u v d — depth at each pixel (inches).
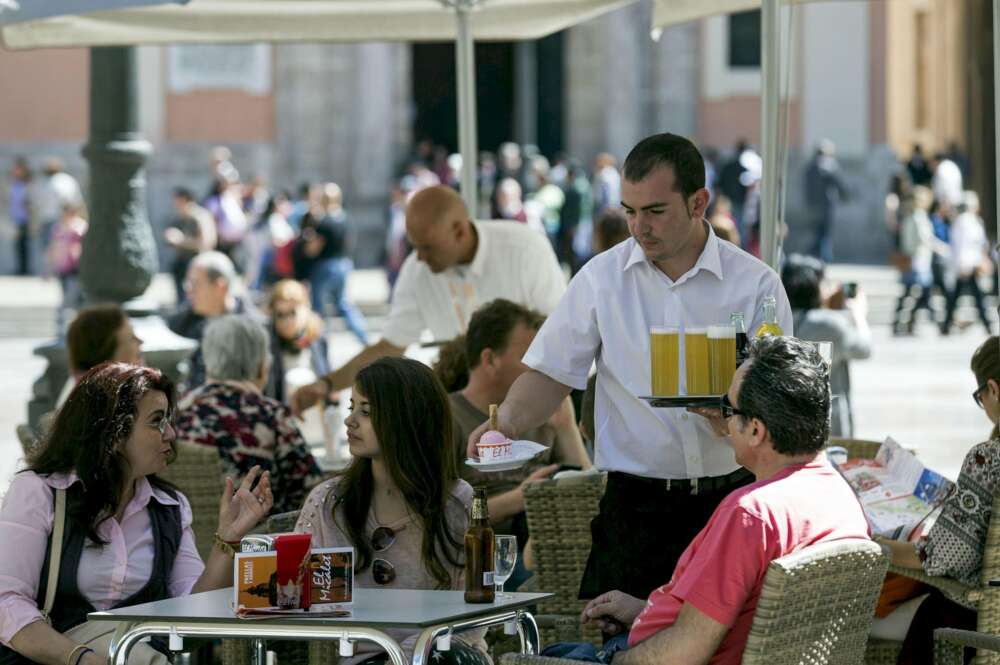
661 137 247.1
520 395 263.9
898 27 1705.2
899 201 1358.3
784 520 206.8
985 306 1262.3
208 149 1704.0
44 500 257.8
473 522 233.8
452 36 466.6
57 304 1289.4
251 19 455.8
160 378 265.0
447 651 243.9
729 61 1750.7
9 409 824.9
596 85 1763.0
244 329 336.8
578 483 291.3
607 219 471.8
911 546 270.8
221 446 332.8
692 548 213.2
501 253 398.0
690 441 253.9
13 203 1550.2
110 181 551.8
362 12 458.6
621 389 259.8
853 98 1716.3
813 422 210.7
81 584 258.1
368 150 1733.5
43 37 446.0
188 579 269.1
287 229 1192.8
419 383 251.8
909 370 969.5
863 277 1455.5
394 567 251.3
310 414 491.2
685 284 257.4
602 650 236.5
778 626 199.9
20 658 253.9
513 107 1790.1
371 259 1738.4
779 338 215.5
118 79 553.0
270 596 221.6
